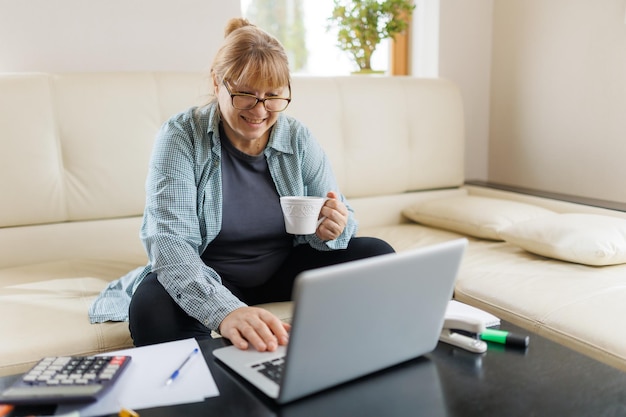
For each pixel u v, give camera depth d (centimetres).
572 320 140
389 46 304
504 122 295
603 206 210
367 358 93
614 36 237
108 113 197
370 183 245
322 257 158
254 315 109
